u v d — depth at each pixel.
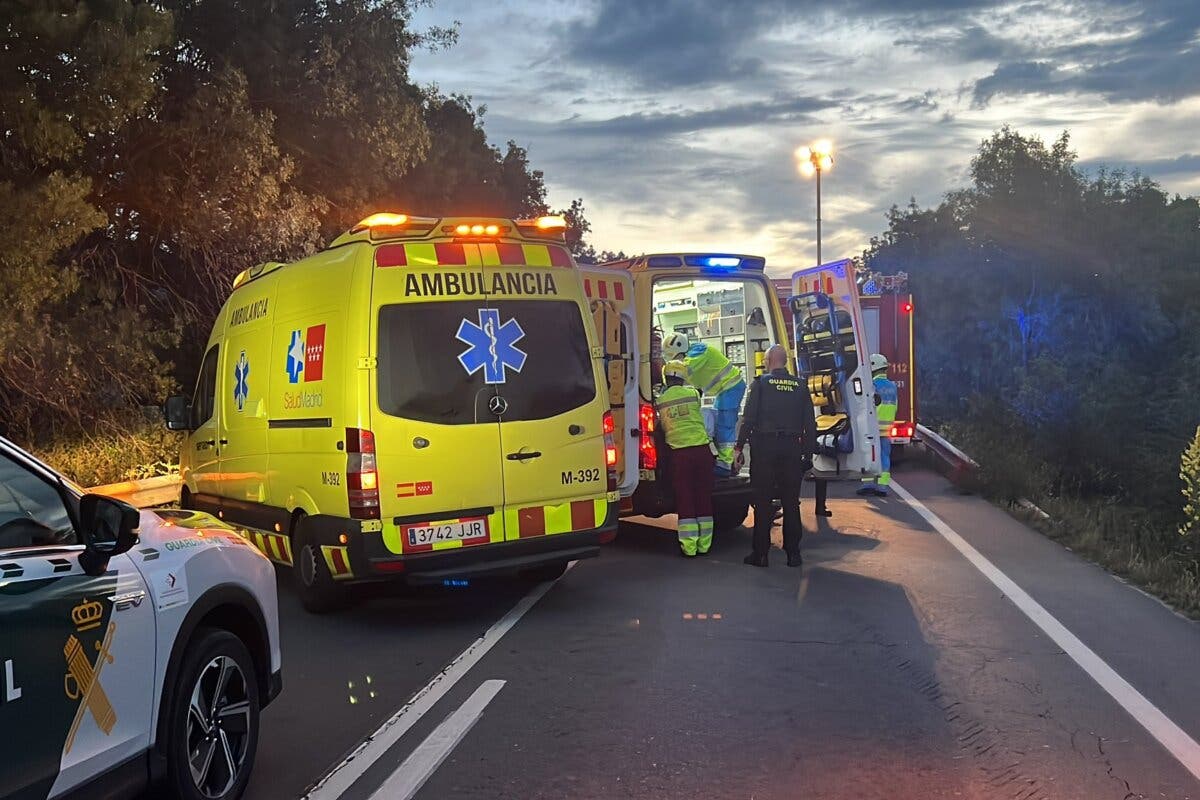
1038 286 26.36
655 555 9.80
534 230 7.71
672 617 7.35
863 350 10.78
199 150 14.59
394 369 7.02
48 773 3.19
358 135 17.36
